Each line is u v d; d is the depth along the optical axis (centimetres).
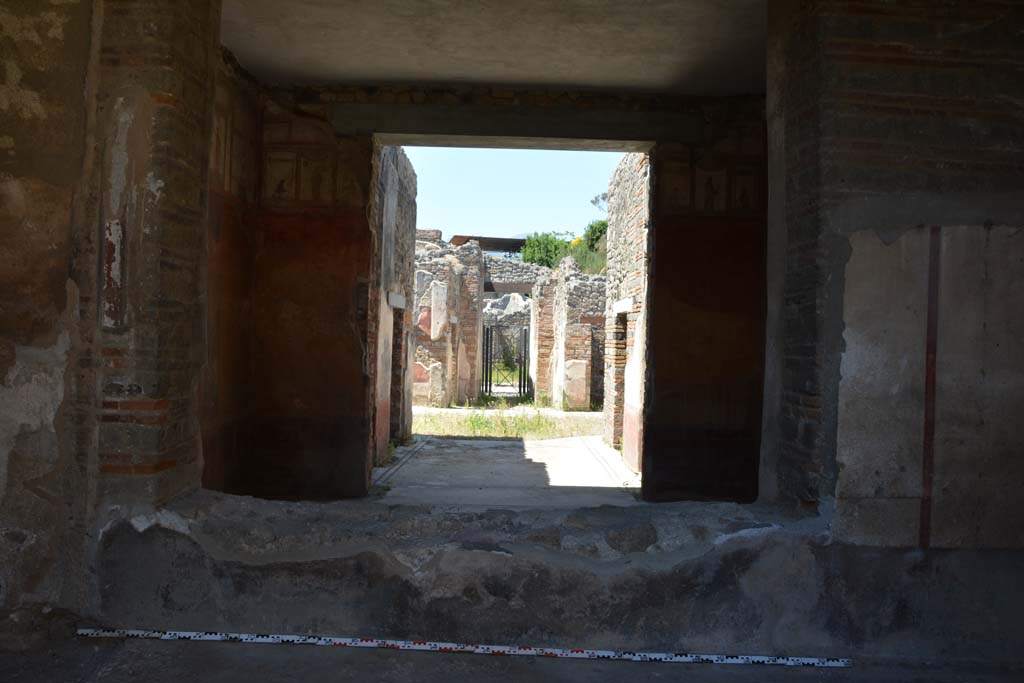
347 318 648
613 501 665
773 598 312
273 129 645
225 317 584
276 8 495
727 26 504
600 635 313
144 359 316
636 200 830
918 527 312
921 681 297
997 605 313
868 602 312
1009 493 313
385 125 641
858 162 310
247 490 641
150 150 316
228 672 292
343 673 293
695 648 313
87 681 283
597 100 642
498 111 638
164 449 324
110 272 316
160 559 319
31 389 317
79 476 319
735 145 644
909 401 311
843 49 310
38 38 316
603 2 473
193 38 335
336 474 649
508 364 2509
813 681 295
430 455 911
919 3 312
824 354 310
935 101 312
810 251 318
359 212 646
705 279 648
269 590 319
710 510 333
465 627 315
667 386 650
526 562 314
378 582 317
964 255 312
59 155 316
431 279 1545
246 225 625
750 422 648
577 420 1335
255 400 647
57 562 321
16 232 315
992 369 312
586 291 1558
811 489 315
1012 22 315
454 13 495
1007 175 314
